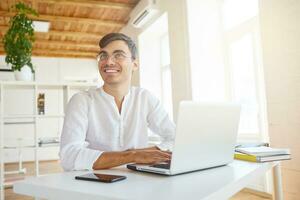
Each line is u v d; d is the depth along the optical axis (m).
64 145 1.12
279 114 2.24
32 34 3.10
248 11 3.15
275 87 2.27
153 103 1.53
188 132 0.84
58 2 4.39
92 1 4.56
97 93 1.36
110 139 1.33
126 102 1.40
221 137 0.96
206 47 3.43
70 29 5.75
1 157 2.87
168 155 1.01
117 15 5.18
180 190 0.67
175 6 3.67
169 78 4.71
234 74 3.39
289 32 2.15
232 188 0.75
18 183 0.80
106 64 1.28
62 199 0.71
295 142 2.10
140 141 1.43
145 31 4.72
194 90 3.32
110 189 0.70
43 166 5.71
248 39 3.16
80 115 1.24
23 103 6.66
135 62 1.38
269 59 2.33
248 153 1.15
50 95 6.77
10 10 4.58
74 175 0.90
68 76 7.32
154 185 0.73
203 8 3.48
